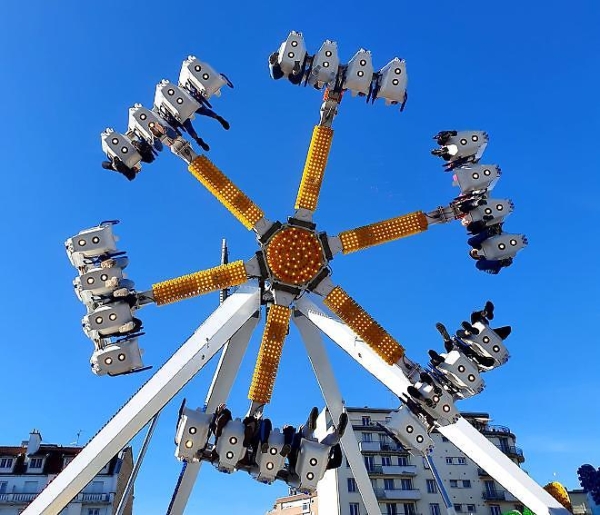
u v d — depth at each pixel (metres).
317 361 17.12
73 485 14.22
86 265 14.73
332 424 17.11
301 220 15.84
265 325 15.30
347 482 48.09
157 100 15.95
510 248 15.55
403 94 16.45
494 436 54.66
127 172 16.03
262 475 13.73
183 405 13.95
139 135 16.03
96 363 13.90
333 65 16.27
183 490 16.52
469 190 16.02
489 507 50.41
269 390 14.65
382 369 15.65
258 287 16.12
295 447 14.05
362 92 16.58
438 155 16.58
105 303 14.48
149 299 14.73
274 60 16.42
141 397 14.95
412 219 16.20
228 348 16.20
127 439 14.72
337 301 15.59
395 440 14.88
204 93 15.71
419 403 14.56
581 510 33.53
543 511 14.73
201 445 13.77
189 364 15.16
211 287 15.20
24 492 48.03
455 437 15.66
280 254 15.54
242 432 13.58
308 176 16.12
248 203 15.77
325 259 15.70
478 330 14.38
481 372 14.53
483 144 16.23
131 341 14.14
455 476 51.25
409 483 50.56
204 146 15.75
